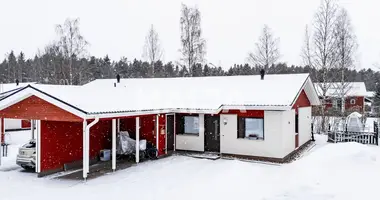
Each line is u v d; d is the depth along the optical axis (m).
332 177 10.32
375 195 8.40
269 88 16.75
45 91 11.98
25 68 75.44
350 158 11.86
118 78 22.67
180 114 17.55
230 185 10.19
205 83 19.38
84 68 41.44
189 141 17.09
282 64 46.72
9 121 27.14
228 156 15.92
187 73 35.09
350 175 10.29
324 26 28.14
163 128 16.38
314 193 8.97
